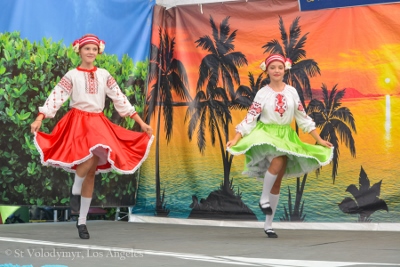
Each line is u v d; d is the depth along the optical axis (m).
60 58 6.00
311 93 6.07
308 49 6.10
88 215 7.11
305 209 6.00
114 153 4.65
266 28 6.27
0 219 6.22
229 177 6.32
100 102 4.87
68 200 6.09
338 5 6.00
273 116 4.95
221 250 4.07
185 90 6.56
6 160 5.65
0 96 5.57
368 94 5.88
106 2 6.37
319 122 6.02
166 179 6.58
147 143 4.98
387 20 5.84
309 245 4.40
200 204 6.41
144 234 5.19
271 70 5.00
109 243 4.46
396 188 5.73
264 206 4.86
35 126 4.69
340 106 5.96
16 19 5.67
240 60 6.35
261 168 5.16
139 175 6.72
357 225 5.82
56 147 4.73
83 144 4.64
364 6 5.91
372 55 5.88
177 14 6.66
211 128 6.43
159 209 6.59
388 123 5.79
